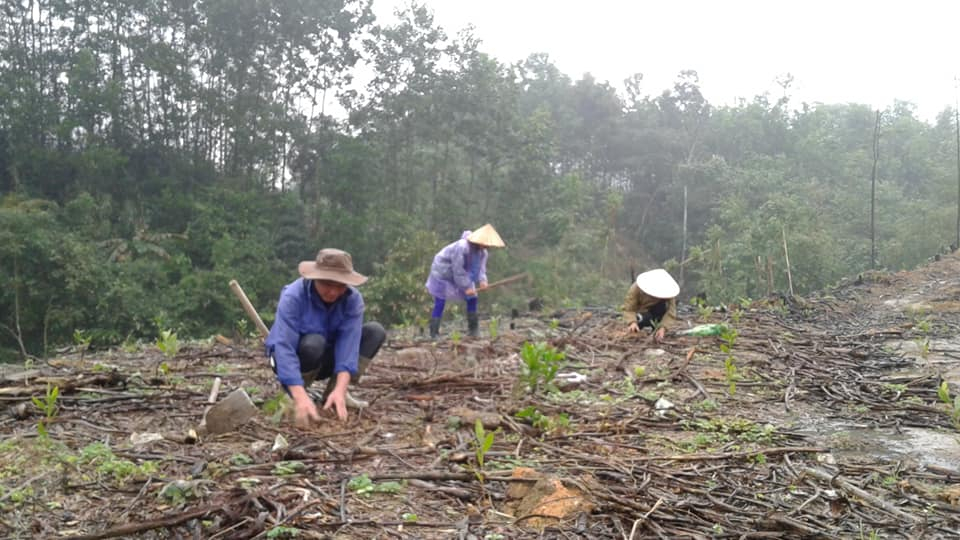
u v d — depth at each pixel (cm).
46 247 2244
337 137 3281
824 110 6047
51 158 2794
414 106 3441
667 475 394
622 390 623
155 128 3192
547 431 464
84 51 2881
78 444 416
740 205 4112
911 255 3894
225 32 3131
